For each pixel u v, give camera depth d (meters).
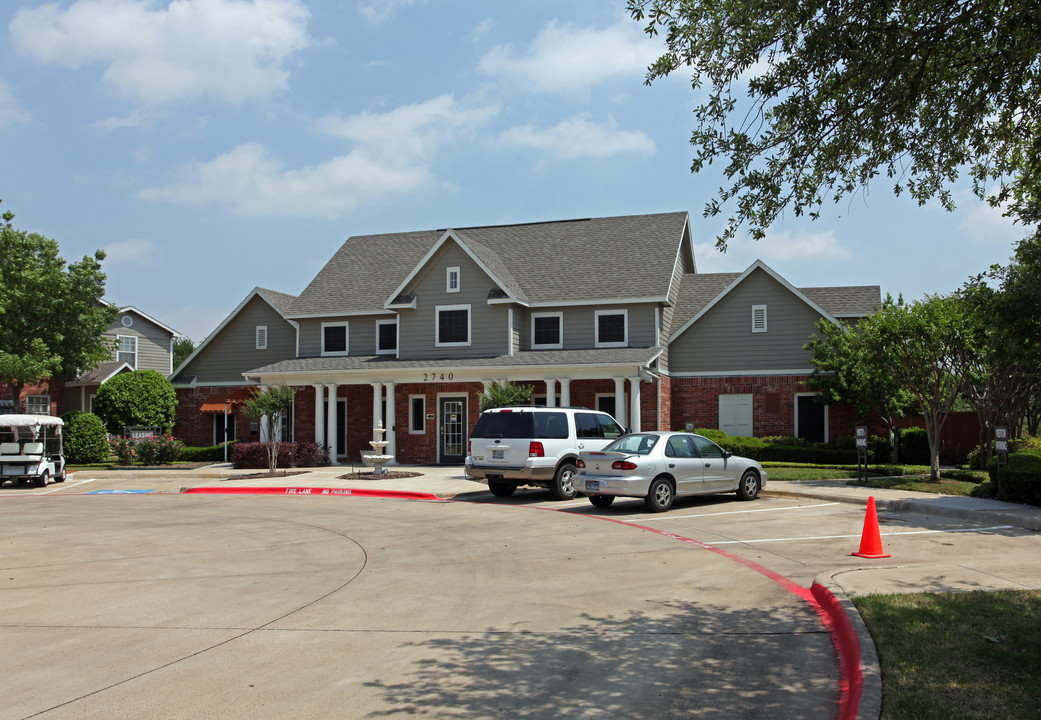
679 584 9.52
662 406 29.20
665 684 6.06
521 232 35.12
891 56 8.36
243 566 11.05
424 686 6.05
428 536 13.52
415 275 30.47
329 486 22.31
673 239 31.94
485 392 27.70
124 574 10.59
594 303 29.48
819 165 8.99
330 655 6.88
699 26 8.84
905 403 25.83
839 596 8.15
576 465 18.19
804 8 8.24
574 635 7.39
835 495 17.73
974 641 6.39
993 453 22.55
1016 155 9.33
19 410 35.94
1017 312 13.23
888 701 5.19
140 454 31.52
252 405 26.73
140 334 44.88
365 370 29.30
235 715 5.51
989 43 8.32
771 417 29.39
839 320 29.12
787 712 5.48
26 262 33.31
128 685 6.17
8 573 10.72
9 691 6.07
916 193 9.57
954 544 11.81
